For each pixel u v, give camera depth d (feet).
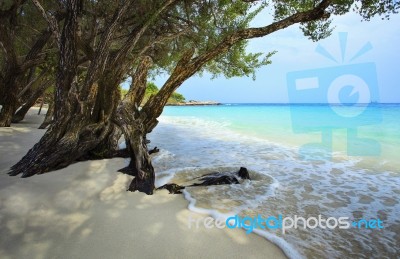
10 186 13.29
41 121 52.42
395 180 18.53
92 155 20.75
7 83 33.86
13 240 9.21
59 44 19.42
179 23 37.32
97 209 12.01
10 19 31.35
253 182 17.25
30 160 16.33
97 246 9.15
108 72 22.88
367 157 26.43
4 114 35.27
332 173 20.31
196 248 9.30
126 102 20.34
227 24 35.68
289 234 10.66
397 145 34.55
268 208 13.12
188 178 17.89
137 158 16.74
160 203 13.15
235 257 8.89
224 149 29.91
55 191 13.33
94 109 20.98
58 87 18.90
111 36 20.98
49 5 34.60
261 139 39.40
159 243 9.50
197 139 38.27
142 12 27.40
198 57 21.35
